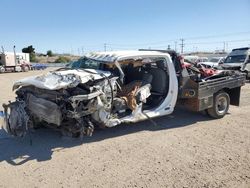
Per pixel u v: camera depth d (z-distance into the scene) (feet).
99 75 17.19
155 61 20.66
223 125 21.42
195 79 22.44
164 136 18.85
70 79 16.20
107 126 17.47
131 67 21.04
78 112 15.96
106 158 15.26
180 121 22.59
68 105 16.14
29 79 17.69
